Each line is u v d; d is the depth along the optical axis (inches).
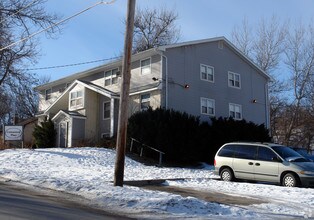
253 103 1419.8
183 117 1080.8
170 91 1170.6
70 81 1531.7
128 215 397.4
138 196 465.7
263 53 1898.4
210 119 1206.9
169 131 1042.1
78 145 1215.6
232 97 1352.1
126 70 540.4
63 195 490.9
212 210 424.2
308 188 612.7
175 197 458.6
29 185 557.9
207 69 1288.1
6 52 1241.4
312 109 1770.4
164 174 748.6
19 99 1776.6
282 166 642.2
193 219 383.9
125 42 542.6
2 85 1376.7
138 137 1065.5
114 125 1252.5
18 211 359.9
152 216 393.4
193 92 1232.8
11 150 1006.4
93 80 1408.7
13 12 1163.9
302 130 1808.6
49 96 1638.8
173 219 382.0
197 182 661.3
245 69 1418.6
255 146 688.4
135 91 1206.9
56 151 1000.9
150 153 1051.9
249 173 678.5
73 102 1373.0
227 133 1149.7
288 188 600.7
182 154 1049.5
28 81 1412.4
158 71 1170.6
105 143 1145.4
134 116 1100.5
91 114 1331.2
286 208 462.0
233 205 469.1
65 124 1348.4
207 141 1111.0
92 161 891.4
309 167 631.8
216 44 1332.4
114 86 1311.5
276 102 1875.0
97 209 419.8
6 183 571.8
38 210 374.6
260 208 458.9
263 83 1470.2
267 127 1450.5
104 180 602.9
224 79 1337.4
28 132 1641.2
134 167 876.6
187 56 1235.2
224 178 708.0
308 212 442.6
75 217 359.6
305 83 1777.8
